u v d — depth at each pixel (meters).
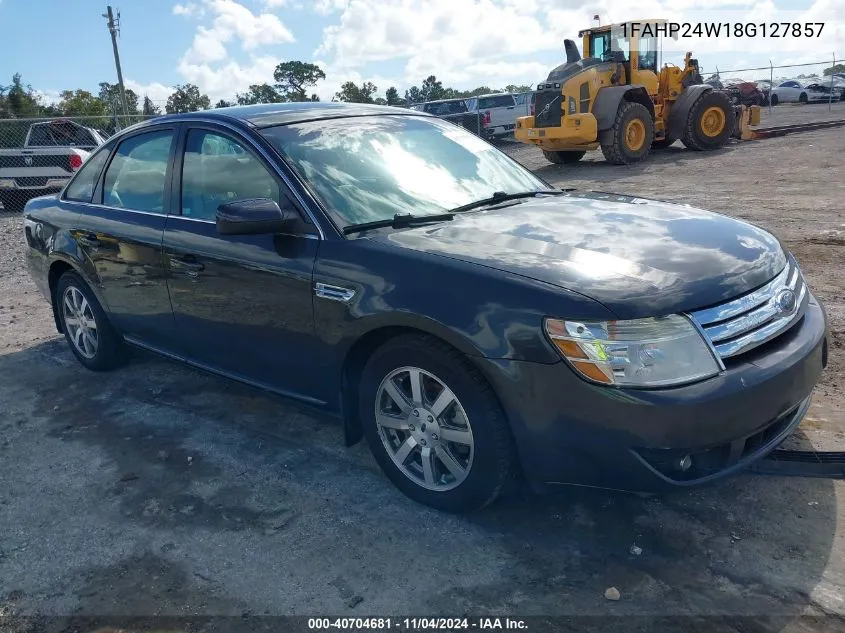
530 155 21.11
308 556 2.88
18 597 2.76
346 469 3.54
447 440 2.96
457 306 2.74
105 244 4.34
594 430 2.54
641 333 2.50
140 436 4.02
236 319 3.61
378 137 3.88
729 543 2.79
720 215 3.54
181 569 2.85
